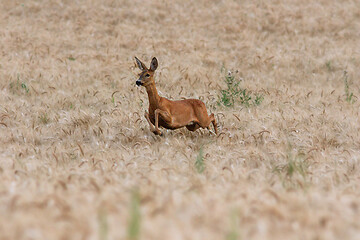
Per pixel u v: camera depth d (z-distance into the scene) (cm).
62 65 4281
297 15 6122
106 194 1201
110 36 5378
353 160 1862
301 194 1309
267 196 1248
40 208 1070
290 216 1090
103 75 4019
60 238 912
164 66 4284
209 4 6488
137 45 5084
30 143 2133
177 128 2334
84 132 2412
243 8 6347
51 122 2694
